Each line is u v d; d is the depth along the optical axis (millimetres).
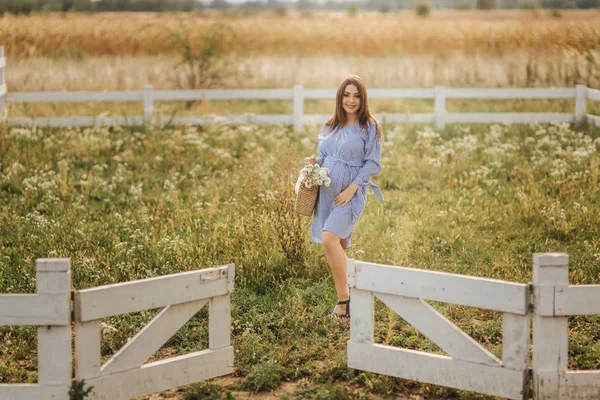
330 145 5633
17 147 11625
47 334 4012
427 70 20062
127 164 11125
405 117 13906
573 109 15883
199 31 18219
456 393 4508
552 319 4027
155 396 4637
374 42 22422
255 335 5375
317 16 33938
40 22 21875
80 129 13617
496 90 14055
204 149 11914
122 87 17688
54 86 17328
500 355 5070
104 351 5387
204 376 4559
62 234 7688
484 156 11367
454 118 13906
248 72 18500
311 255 6789
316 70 20203
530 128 13805
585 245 7262
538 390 4059
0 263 6727
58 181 9867
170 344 5492
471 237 7660
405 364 4477
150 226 7988
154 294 4266
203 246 7066
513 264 6844
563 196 9195
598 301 4012
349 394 4523
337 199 5406
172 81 18234
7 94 13906
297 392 4598
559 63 18484
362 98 5555
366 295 4551
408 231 7609
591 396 4066
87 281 6402
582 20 23594
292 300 5961
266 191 7461
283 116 13930
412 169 10688
